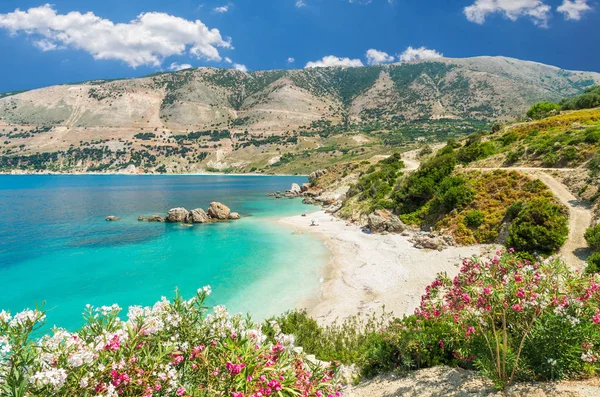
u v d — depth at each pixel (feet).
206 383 18.43
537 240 90.43
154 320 19.66
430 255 109.81
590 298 23.17
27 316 15.64
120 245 139.95
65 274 103.30
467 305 26.25
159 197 346.13
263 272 102.63
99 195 362.53
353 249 126.11
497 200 124.88
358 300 79.87
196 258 119.14
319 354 46.19
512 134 199.72
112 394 14.89
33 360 14.74
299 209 253.65
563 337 23.09
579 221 94.94
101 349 16.47
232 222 193.98
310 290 87.56
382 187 199.82
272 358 19.26
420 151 346.13
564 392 22.40
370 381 37.76
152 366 16.76
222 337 21.12
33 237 156.15
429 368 35.81
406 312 71.05
